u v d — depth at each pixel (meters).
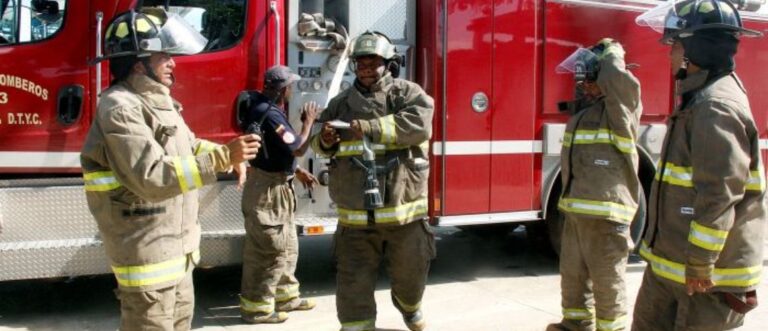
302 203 5.20
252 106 4.54
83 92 4.72
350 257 4.05
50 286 5.67
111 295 5.44
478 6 5.42
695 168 2.70
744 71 6.40
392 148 3.96
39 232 4.59
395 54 4.05
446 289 5.65
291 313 4.99
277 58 5.03
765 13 6.46
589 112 4.17
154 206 2.87
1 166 4.63
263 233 4.58
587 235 4.08
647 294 3.05
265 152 4.52
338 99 4.10
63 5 4.69
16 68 4.62
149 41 2.83
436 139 5.39
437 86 5.35
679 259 2.83
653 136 6.10
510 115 5.59
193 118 4.86
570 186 4.23
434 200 5.40
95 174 2.87
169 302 2.92
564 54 5.76
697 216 2.68
